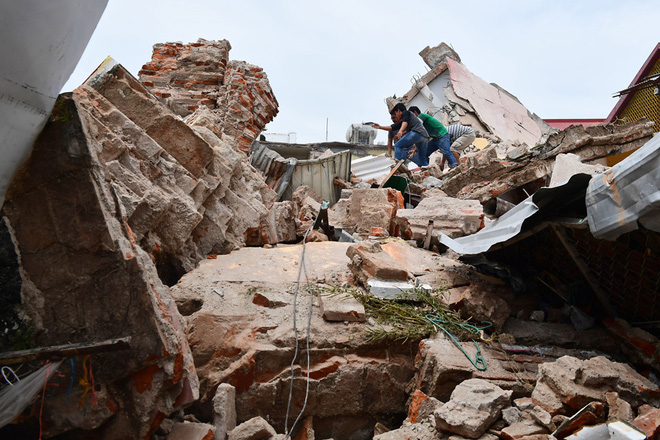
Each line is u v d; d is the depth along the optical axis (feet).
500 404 9.68
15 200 7.65
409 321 13.07
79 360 7.58
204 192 16.53
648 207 10.03
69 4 6.37
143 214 13.34
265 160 35.40
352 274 15.66
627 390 9.77
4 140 6.85
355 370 11.73
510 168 35.55
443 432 9.46
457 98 71.41
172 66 37.60
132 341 7.70
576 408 9.55
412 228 22.63
